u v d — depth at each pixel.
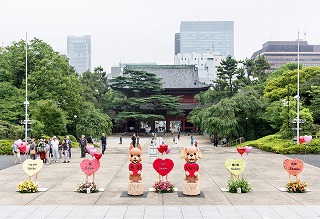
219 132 52.72
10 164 27.31
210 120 53.03
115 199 15.91
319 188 18.23
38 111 43.59
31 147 27.36
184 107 96.00
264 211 13.98
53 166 26.33
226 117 52.34
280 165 26.77
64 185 18.98
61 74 51.38
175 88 98.06
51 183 19.55
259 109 54.69
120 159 31.19
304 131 40.81
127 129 95.44
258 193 17.12
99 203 15.22
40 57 51.47
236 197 16.30
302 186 17.25
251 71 91.50
